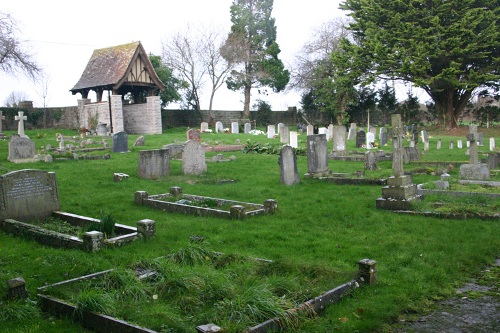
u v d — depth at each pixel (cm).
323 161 1773
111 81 4181
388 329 546
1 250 811
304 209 1179
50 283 661
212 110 5738
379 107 5884
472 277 724
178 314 541
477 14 4272
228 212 1076
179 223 1025
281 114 6369
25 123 4803
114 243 834
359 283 652
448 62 4500
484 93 5059
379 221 1048
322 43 5597
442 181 1431
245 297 550
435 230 960
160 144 3058
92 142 3086
